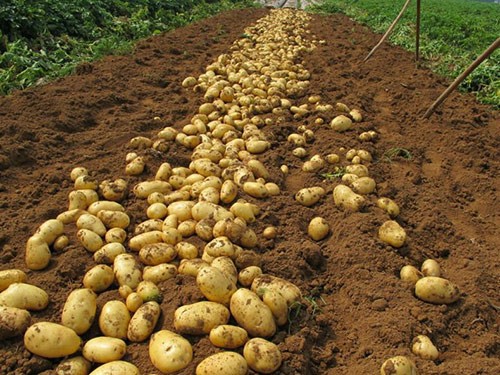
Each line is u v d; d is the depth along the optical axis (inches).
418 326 31.9
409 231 44.2
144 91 77.3
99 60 93.3
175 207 42.6
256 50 108.7
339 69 98.9
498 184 56.1
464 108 77.2
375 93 84.7
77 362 27.7
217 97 71.7
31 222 41.1
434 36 143.0
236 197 45.8
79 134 60.4
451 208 50.3
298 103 75.7
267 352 27.3
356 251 39.1
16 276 32.8
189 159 54.4
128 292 33.0
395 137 65.8
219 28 144.2
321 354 30.3
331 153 58.0
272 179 50.6
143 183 46.5
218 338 28.4
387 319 32.3
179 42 116.0
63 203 44.7
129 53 99.3
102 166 51.8
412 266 38.2
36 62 83.7
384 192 49.5
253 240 38.7
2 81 74.7
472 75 92.2
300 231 42.7
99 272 33.5
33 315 31.0
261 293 32.0
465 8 256.1
